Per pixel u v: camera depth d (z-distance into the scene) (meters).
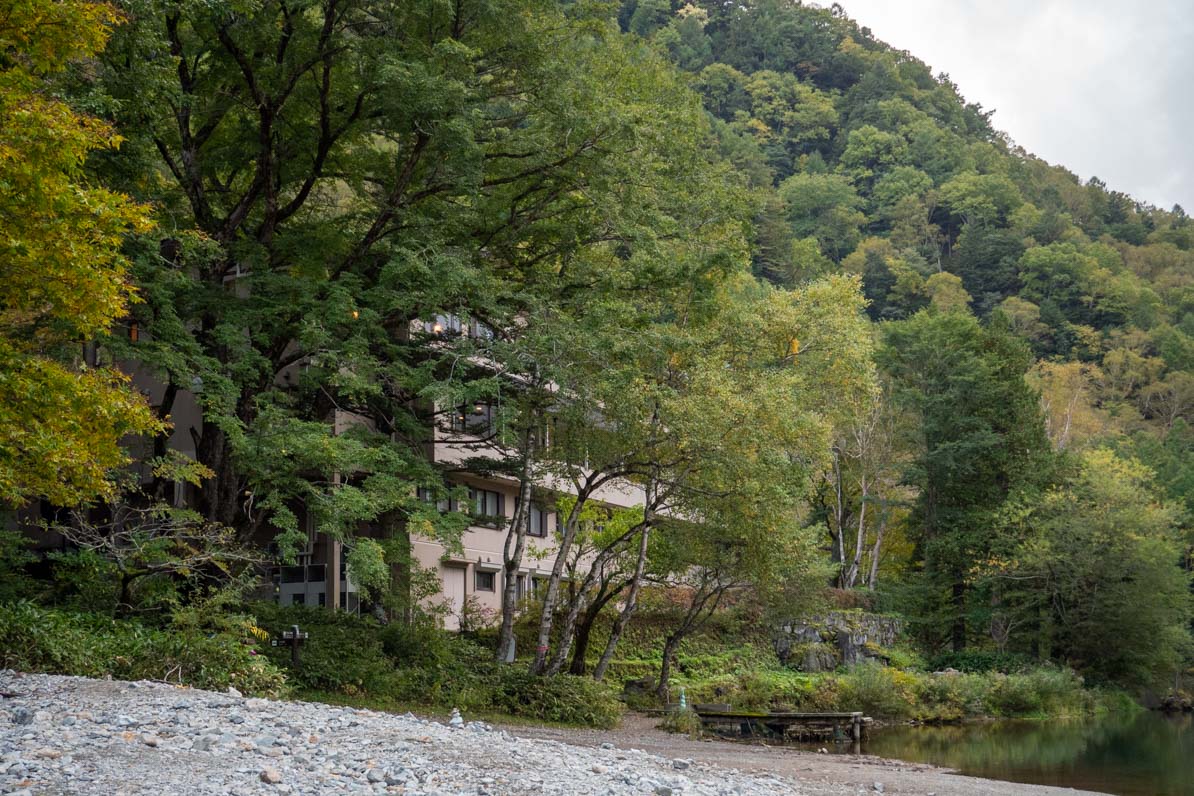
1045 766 25.98
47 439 13.17
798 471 28.47
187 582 22.23
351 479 27.53
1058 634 54.12
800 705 37.38
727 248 26.52
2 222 12.52
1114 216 185.25
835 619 47.72
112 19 14.09
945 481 56.38
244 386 23.33
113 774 9.50
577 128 24.11
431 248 23.11
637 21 189.12
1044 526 51.59
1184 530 65.88
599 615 38.34
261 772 9.90
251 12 20.70
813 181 147.12
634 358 25.69
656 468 28.00
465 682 25.39
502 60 24.97
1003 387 57.28
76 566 21.94
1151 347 124.56
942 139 173.75
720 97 178.75
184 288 21.86
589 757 15.16
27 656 15.43
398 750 12.15
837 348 32.38
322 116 24.52
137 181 19.84
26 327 17.80
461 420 31.64
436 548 36.06
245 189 27.72
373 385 22.53
